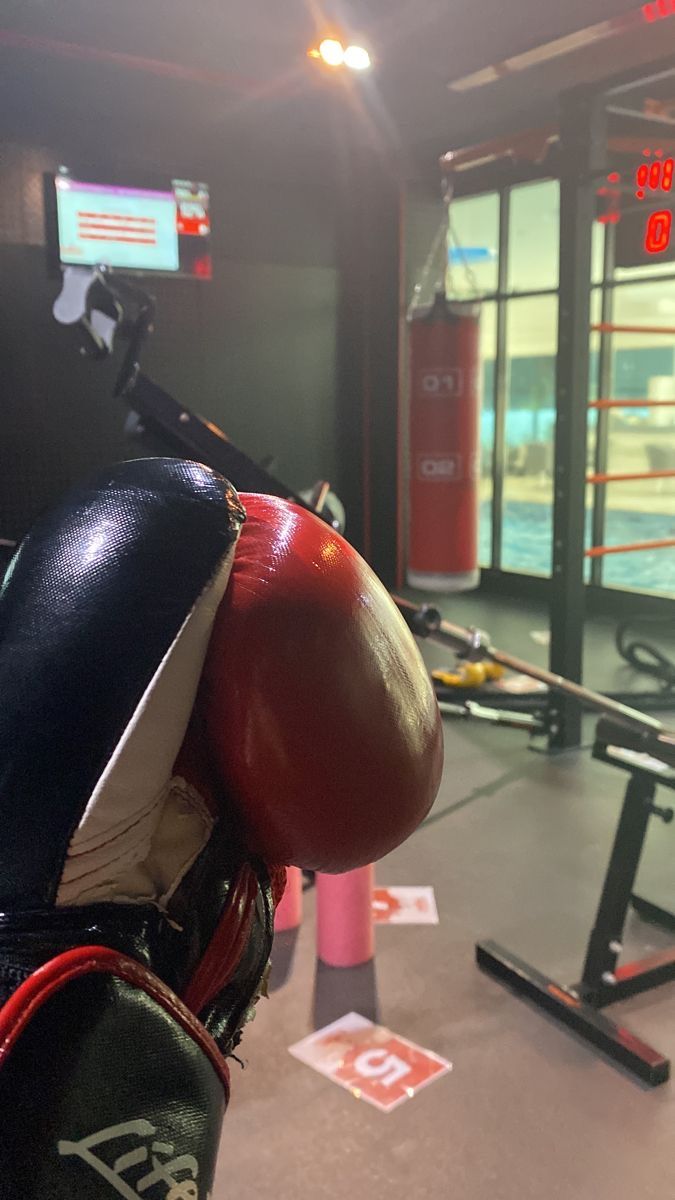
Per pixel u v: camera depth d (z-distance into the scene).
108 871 0.59
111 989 0.56
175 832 0.66
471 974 2.36
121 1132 0.55
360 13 4.05
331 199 6.78
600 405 3.72
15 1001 0.52
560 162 3.45
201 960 0.66
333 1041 2.10
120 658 0.58
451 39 4.21
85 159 5.59
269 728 0.64
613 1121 1.85
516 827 3.22
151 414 2.67
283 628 0.64
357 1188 1.69
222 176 6.21
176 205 5.96
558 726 3.97
